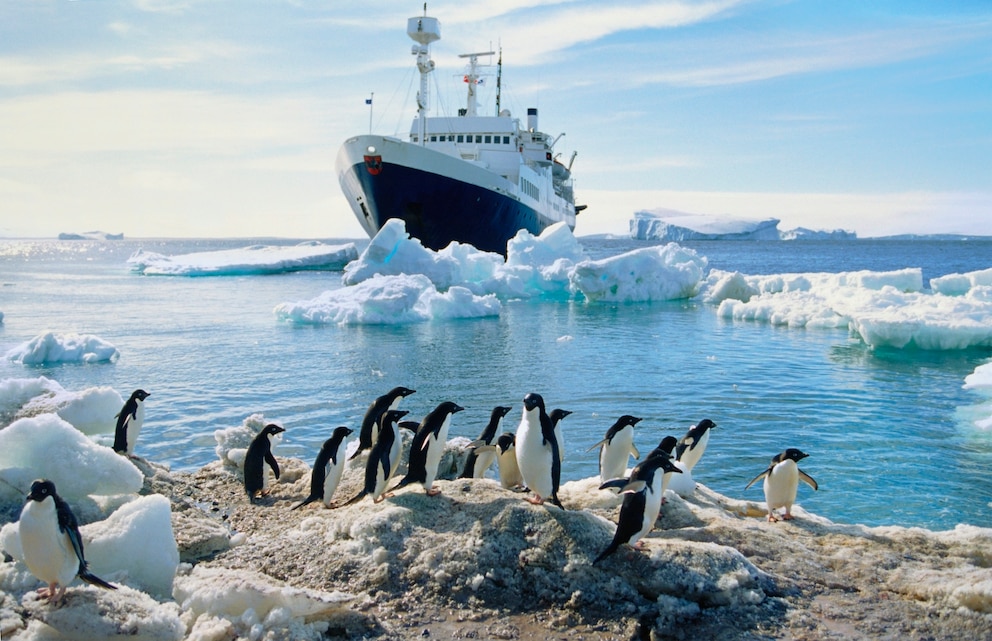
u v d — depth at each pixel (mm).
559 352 22984
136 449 12547
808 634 4840
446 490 6742
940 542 6203
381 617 5199
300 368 20062
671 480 7277
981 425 13906
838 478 11055
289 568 5809
